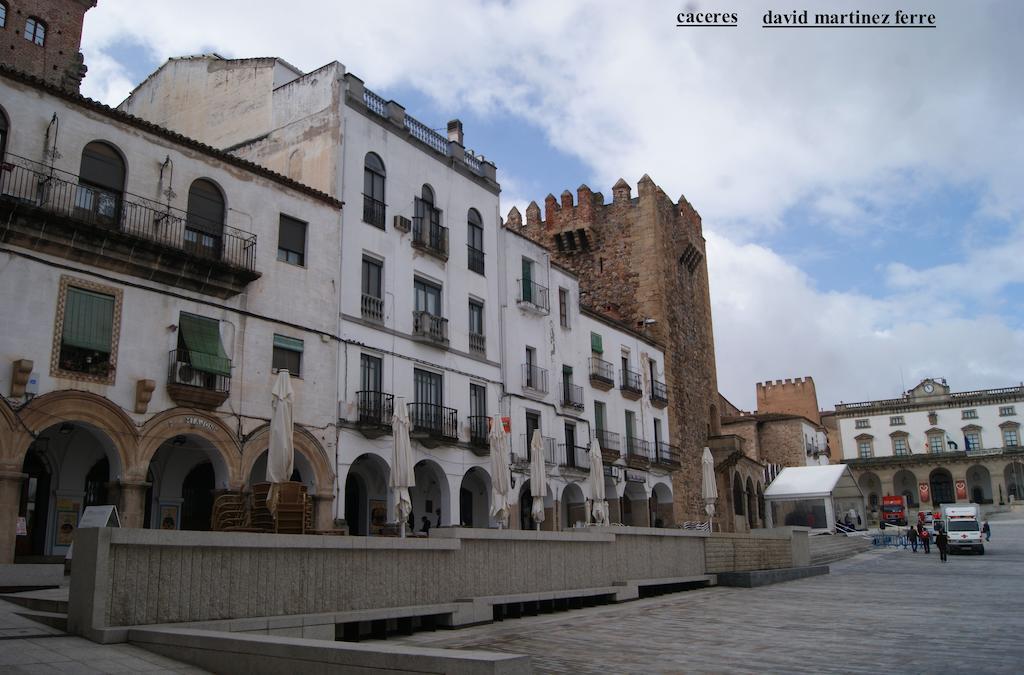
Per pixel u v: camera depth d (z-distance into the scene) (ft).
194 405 79.66
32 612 47.70
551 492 130.31
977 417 352.49
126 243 75.36
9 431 66.44
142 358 76.84
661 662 47.34
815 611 74.69
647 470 159.63
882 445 368.07
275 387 65.92
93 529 42.88
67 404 70.28
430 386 109.81
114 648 40.22
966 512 170.19
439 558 64.23
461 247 119.96
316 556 53.78
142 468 74.54
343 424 94.38
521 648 52.90
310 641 35.73
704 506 183.62
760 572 107.04
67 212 73.36
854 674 43.19
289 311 91.20
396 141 110.93
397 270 107.04
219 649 37.76
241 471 82.48
